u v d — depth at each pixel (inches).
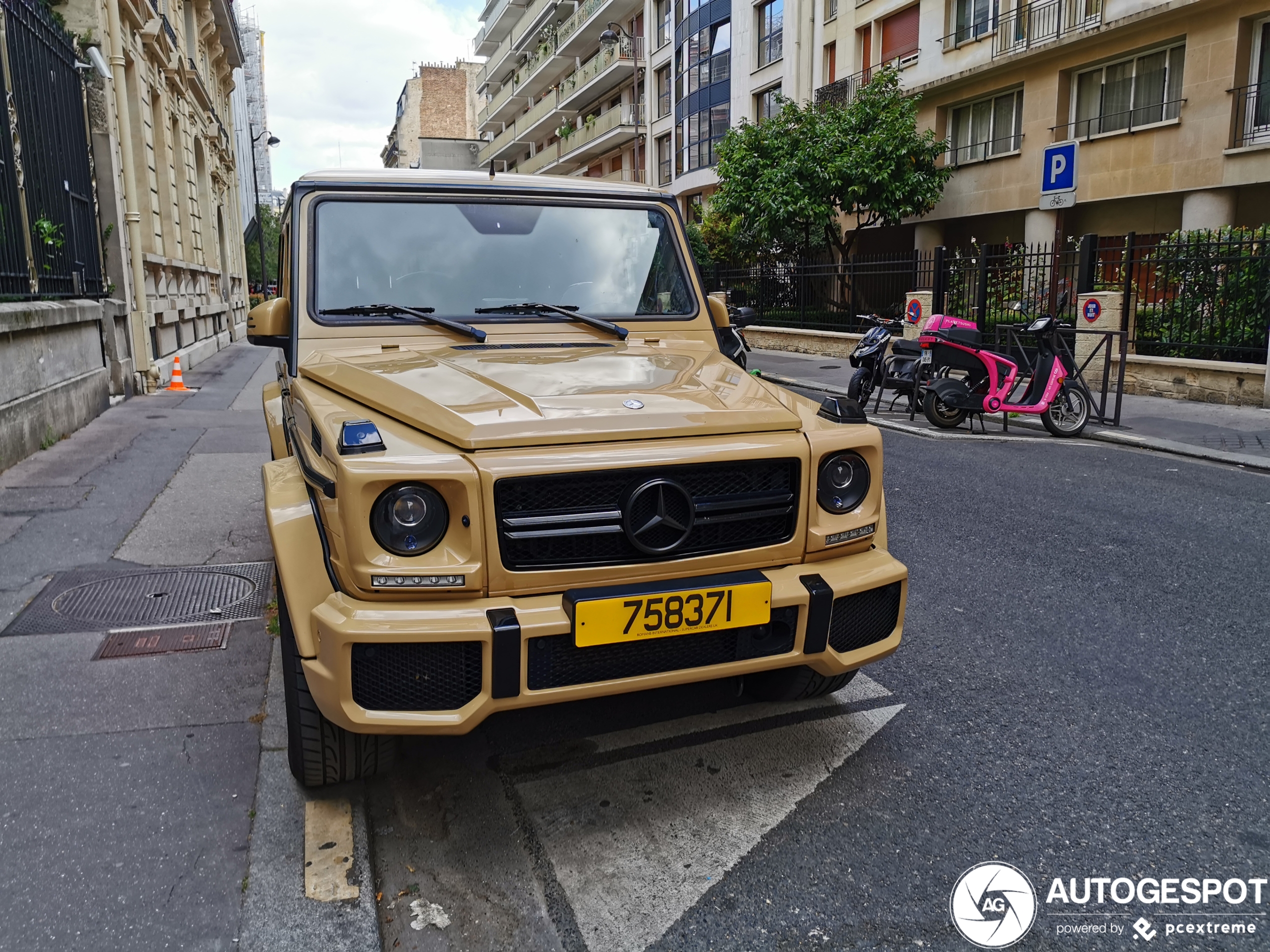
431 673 100.4
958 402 407.2
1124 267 493.0
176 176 851.4
